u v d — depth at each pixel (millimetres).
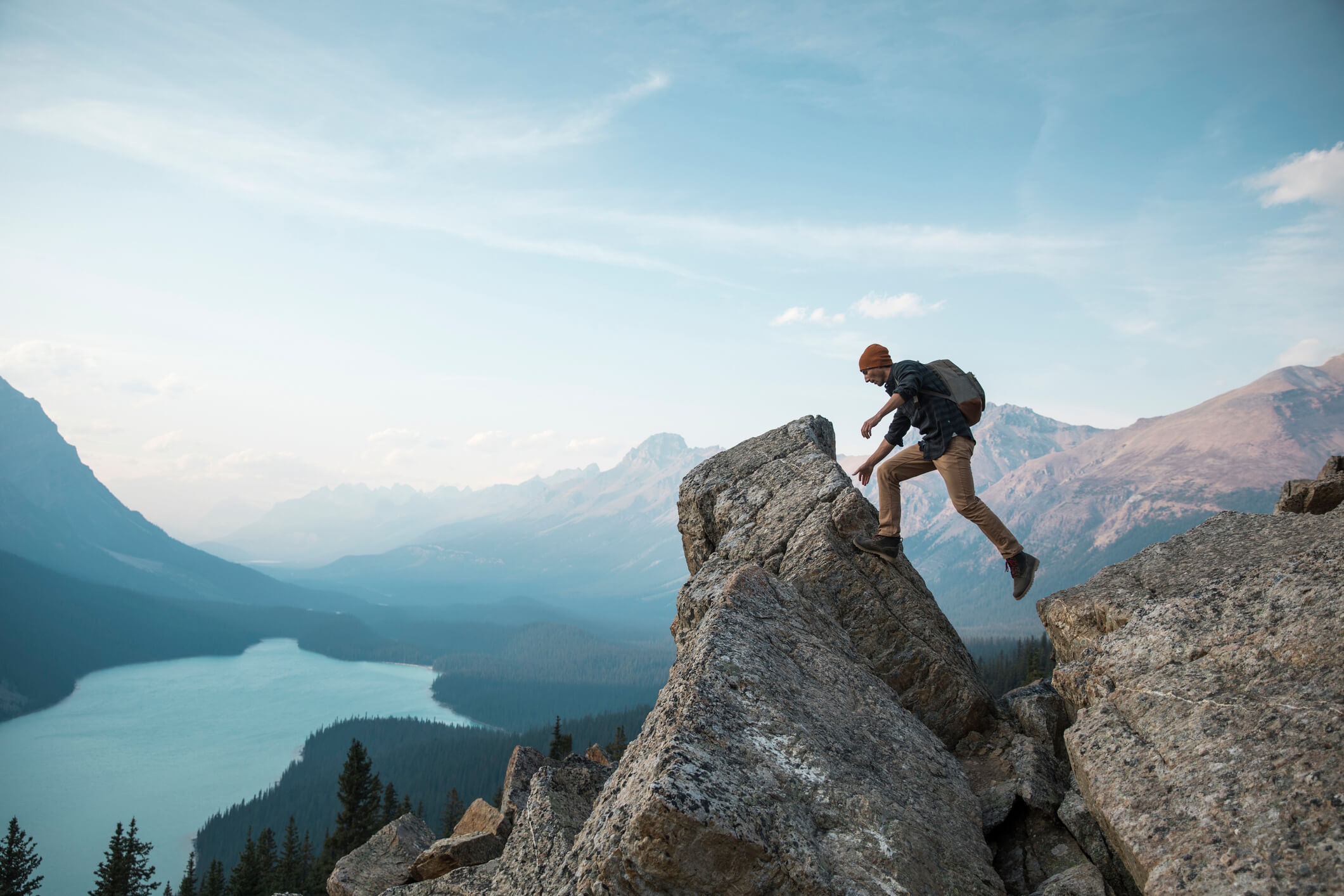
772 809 4441
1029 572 7574
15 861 86312
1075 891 4973
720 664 5648
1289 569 5469
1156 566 7219
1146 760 4695
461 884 7676
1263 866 3602
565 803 7488
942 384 7812
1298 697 4438
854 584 8203
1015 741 7203
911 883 4410
